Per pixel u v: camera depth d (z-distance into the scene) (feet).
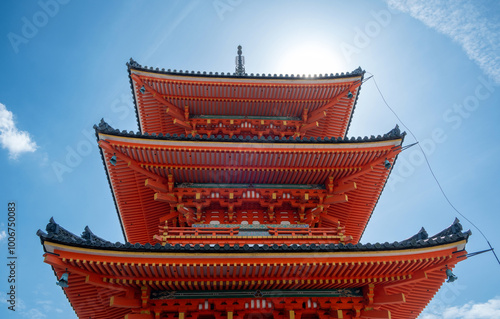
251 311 49.83
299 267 47.19
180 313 48.47
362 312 51.03
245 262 45.80
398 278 50.06
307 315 52.13
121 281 46.73
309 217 66.33
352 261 47.09
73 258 43.32
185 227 60.75
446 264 49.83
